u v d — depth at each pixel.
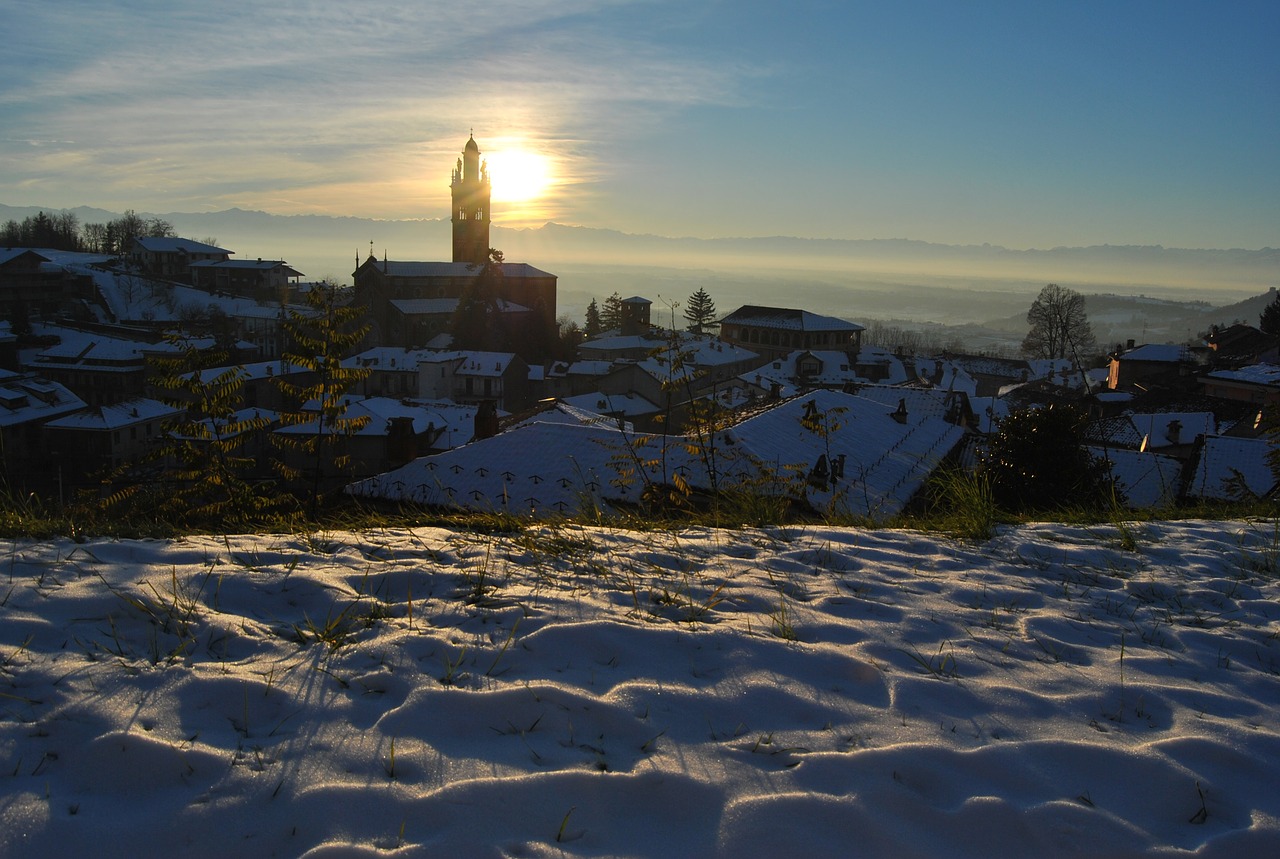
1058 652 4.63
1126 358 78.38
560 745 3.32
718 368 99.06
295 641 4.12
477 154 145.00
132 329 95.31
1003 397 74.56
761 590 5.42
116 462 53.75
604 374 90.94
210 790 2.87
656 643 4.31
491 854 2.64
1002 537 7.31
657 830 2.88
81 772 2.94
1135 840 2.92
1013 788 3.21
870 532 7.27
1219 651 4.79
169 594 4.53
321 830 2.72
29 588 4.41
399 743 3.21
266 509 11.66
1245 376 49.12
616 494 16.25
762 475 11.27
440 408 64.50
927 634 4.80
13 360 76.38
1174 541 7.34
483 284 122.94
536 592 5.05
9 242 161.38
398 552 5.80
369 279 117.81
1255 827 2.98
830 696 3.88
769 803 2.96
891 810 3.00
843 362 110.31
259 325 116.06
